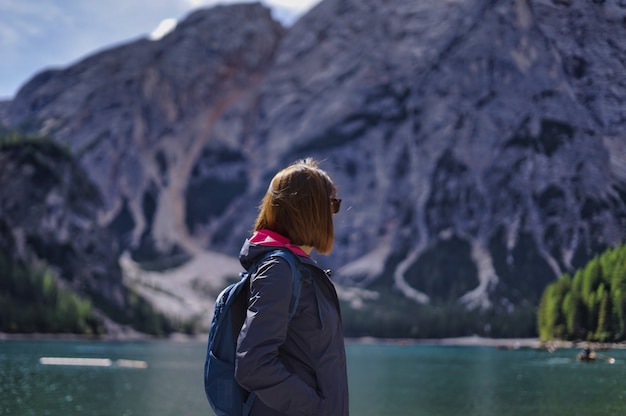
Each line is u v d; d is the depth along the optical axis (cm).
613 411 892
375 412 2356
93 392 3269
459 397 2391
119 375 4888
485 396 2106
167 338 17850
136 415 2306
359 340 15862
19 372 4834
